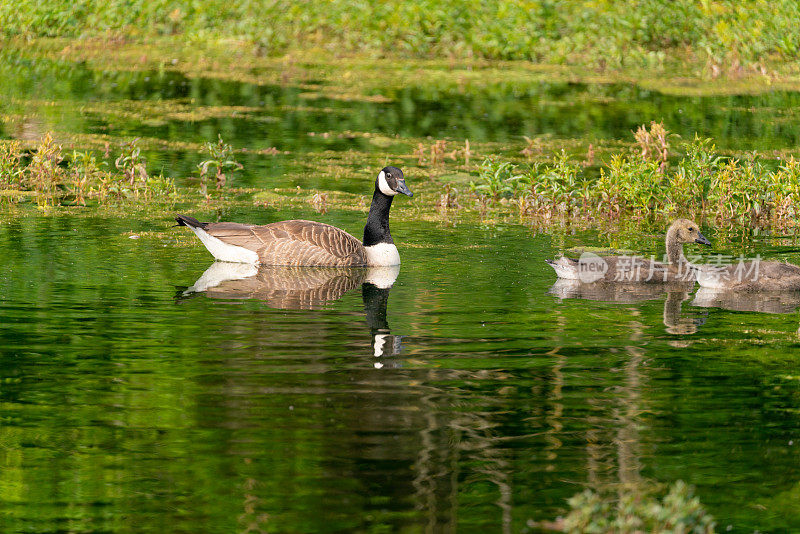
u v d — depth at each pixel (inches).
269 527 327.0
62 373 452.1
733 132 1168.8
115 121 1167.6
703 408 421.1
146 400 422.3
